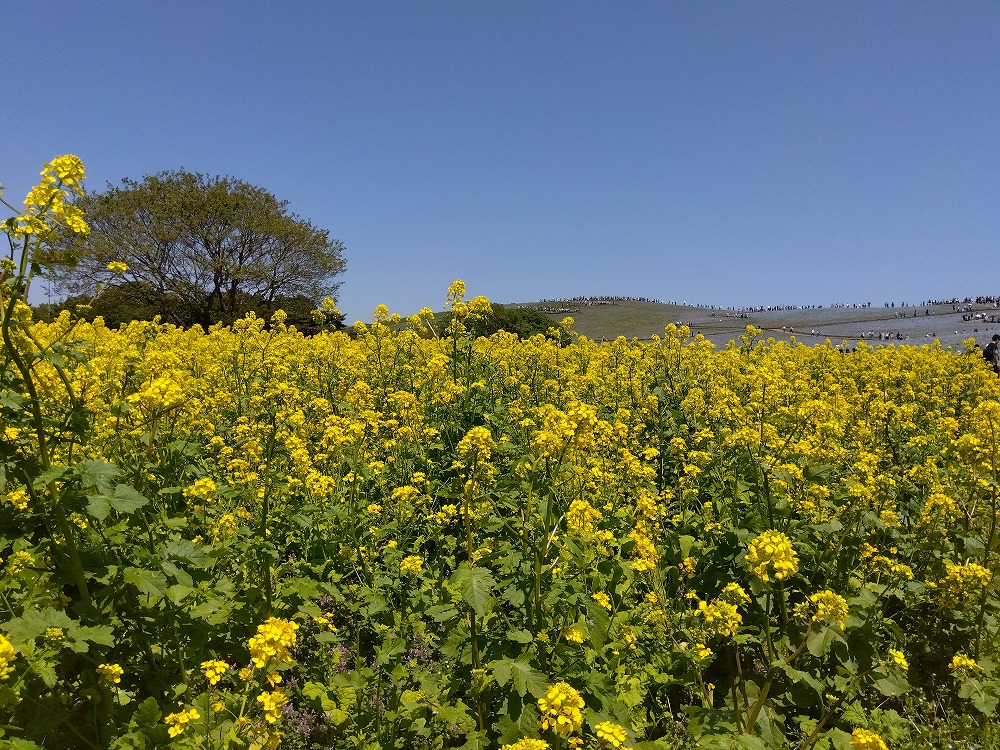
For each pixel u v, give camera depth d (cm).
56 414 330
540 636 298
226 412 728
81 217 280
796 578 419
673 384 939
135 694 289
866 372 1166
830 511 468
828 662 367
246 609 336
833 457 532
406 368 851
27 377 267
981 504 494
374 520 475
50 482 258
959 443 458
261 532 364
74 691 274
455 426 610
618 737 234
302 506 445
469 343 742
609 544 382
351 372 891
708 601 414
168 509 389
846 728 337
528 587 320
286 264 3547
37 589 263
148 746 255
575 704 241
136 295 3219
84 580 268
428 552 455
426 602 358
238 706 285
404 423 611
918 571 445
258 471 478
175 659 309
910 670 380
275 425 425
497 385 802
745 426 579
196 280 3403
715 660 386
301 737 304
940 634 402
